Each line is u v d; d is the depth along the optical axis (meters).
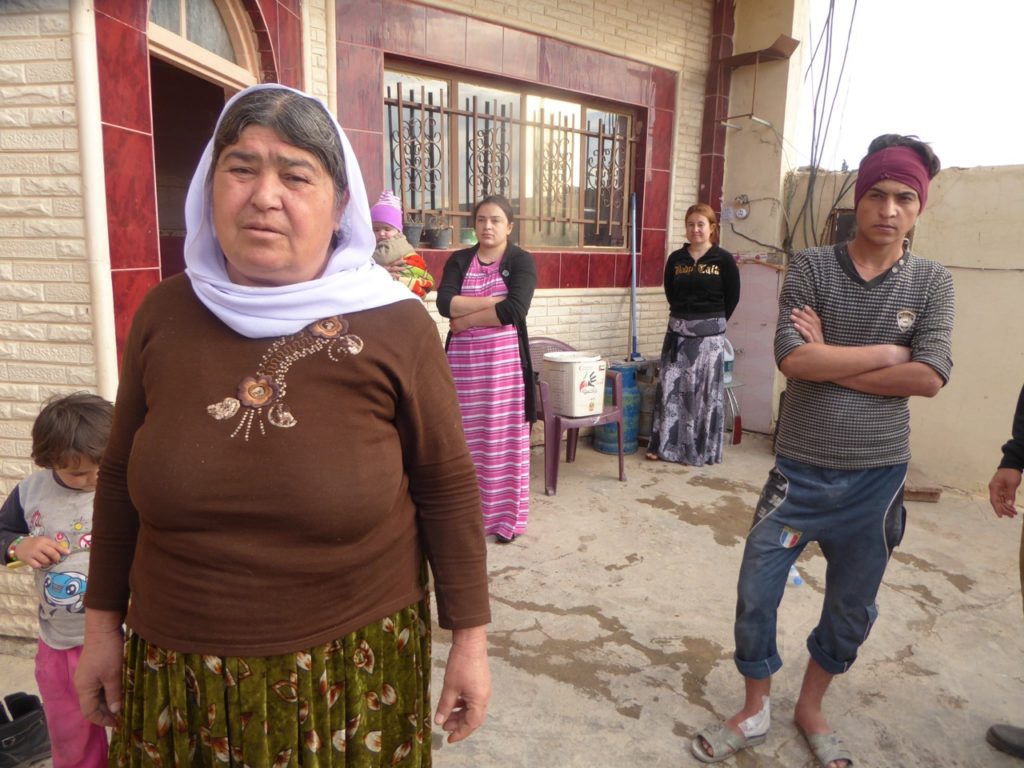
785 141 5.66
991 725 2.30
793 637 2.81
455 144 4.61
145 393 1.12
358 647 1.13
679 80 5.62
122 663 1.24
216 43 3.20
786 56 5.46
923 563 3.55
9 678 2.45
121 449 1.18
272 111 1.05
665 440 5.09
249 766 1.07
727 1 5.64
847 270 1.98
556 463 4.36
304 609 1.07
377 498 1.09
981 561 3.60
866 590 2.06
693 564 3.46
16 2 2.22
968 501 4.48
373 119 4.10
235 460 1.02
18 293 2.41
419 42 4.21
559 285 5.23
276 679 1.07
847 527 2.03
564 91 4.99
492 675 2.54
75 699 1.73
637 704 2.40
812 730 2.19
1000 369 4.45
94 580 1.22
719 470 4.96
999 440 4.50
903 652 2.74
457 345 3.55
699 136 5.88
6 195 2.35
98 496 1.20
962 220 4.46
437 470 1.21
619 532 3.83
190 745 1.09
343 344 1.07
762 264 5.66
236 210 1.06
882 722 2.33
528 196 5.06
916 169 1.86
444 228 4.52
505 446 3.60
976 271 4.45
